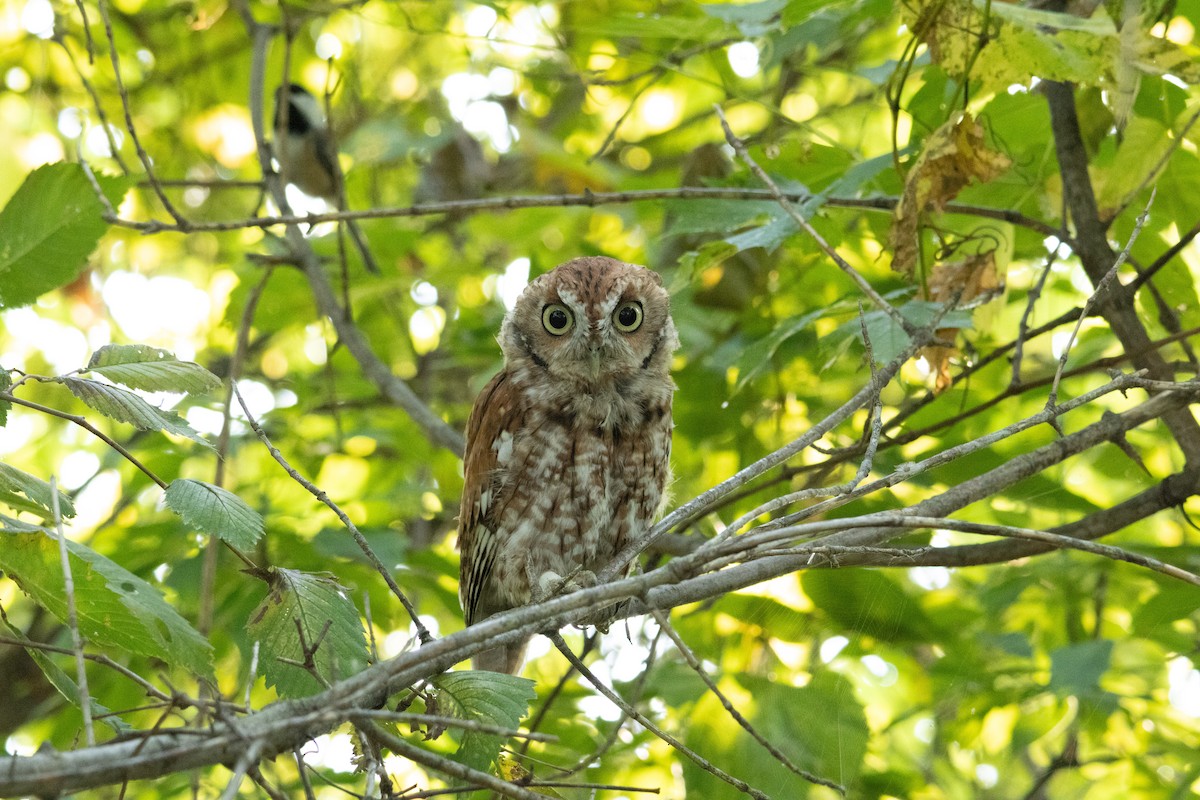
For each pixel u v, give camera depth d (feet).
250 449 42.93
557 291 30.83
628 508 31.60
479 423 32.53
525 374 31.37
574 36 43.14
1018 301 38.55
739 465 39.11
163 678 17.42
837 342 27.66
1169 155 25.44
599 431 30.78
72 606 15.14
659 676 34.22
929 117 29.07
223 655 33.65
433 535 47.29
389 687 18.20
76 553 17.38
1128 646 36.19
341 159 47.73
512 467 30.96
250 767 14.75
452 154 49.24
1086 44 23.63
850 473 37.35
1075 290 39.50
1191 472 25.09
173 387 18.88
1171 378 27.37
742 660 35.24
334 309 37.17
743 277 38.58
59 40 24.49
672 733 35.14
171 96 54.44
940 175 24.89
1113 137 30.55
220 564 33.42
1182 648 32.91
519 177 49.75
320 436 44.42
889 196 29.63
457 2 43.55
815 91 46.39
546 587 24.89
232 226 24.81
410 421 43.60
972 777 43.65
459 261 41.81
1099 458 34.63
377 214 26.55
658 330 31.68
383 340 49.70
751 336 39.14
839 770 30.45
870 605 30.99
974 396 35.04
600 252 47.21
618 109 54.90
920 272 28.48
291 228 36.19
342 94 47.88
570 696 36.55
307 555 34.04
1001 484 23.36
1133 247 30.50
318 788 32.19
